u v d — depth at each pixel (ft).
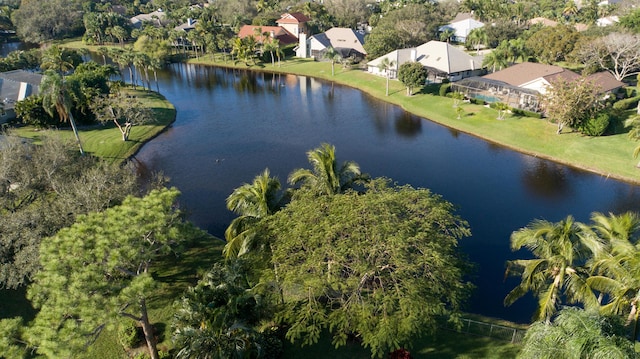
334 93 335.26
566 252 82.64
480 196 170.50
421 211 103.40
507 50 339.77
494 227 149.18
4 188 126.62
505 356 93.56
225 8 599.57
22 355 69.72
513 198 168.04
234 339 78.23
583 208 159.43
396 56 346.13
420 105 288.92
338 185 112.27
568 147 207.92
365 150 220.64
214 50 460.14
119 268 87.76
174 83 377.71
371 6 603.26
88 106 245.45
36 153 143.84
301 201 105.70
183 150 227.61
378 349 89.10
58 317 73.10
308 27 525.75
